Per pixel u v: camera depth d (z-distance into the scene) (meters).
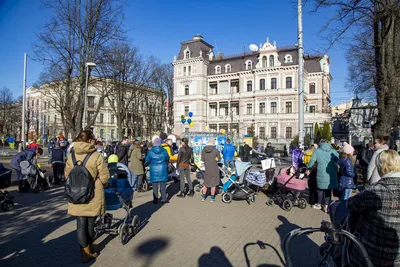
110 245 5.26
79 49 19.05
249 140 21.72
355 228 2.92
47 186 10.75
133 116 47.31
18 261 4.48
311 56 13.23
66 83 20.08
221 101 58.44
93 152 4.52
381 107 11.10
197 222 6.83
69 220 6.74
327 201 8.14
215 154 9.20
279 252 5.04
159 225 6.55
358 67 17.42
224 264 4.52
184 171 10.27
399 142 14.61
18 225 6.33
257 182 10.12
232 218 7.27
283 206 8.35
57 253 4.82
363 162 9.61
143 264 4.45
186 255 4.84
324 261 3.40
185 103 59.91
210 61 61.00
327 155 7.89
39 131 62.50
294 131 51.16
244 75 56.16
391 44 10.28
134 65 32.28
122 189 5.75
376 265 2.53
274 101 52.94
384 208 2.54
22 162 9.89
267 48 53.50
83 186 4.18
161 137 13.27
